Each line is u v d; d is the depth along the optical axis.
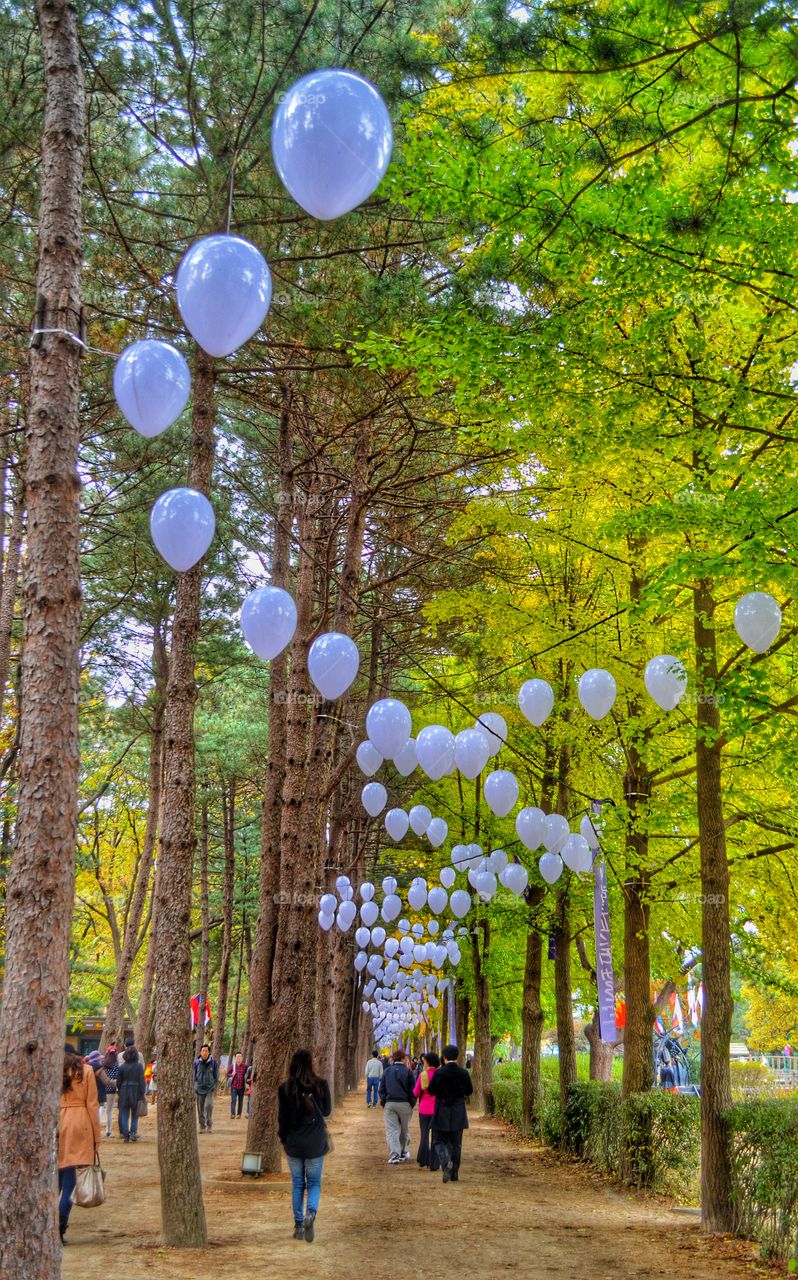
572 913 18.95
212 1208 11.14
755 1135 9.54
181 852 9.48
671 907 16.72
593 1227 10.37
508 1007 34.88
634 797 13.30
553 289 8.35
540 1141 19.80
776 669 11.48
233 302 4.77
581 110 7.62
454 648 15.24
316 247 10.20
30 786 5.35
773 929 15.70
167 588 20.84
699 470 9.95
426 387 9.04
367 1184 13.61
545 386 8.73
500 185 7.83
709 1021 10.52
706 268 8.08
